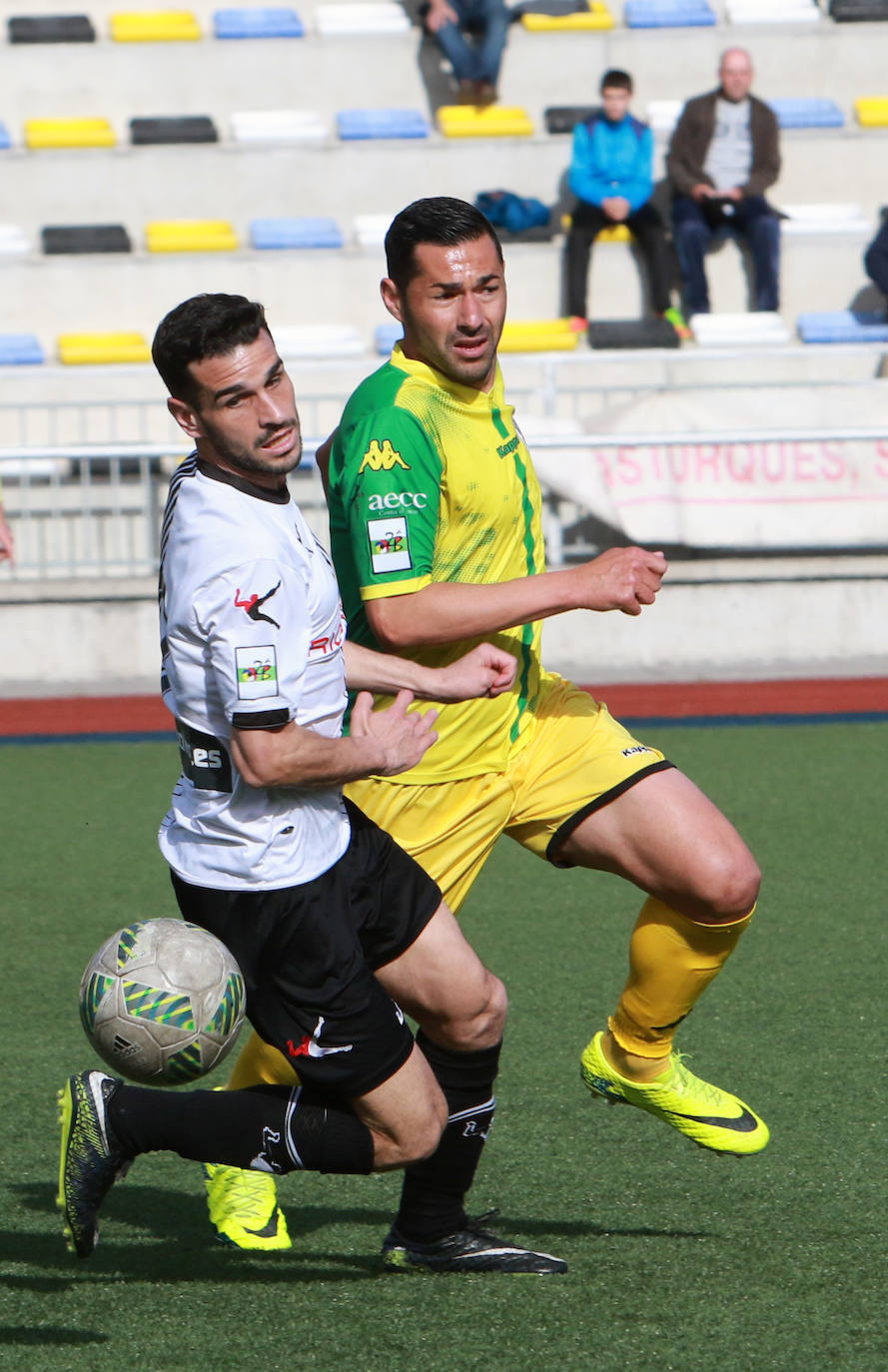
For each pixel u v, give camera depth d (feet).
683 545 133.49
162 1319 35.68
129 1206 43.65
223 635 32.68
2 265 160.25
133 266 162.20
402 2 192.75
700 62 185.37
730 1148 41.83
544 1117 48.67
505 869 80.43
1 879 77.61
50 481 138.00
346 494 40.73
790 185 178.70
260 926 34.47
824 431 126.41
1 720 115.75
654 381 154.61
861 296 170.71
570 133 178.60
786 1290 36.86
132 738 112.27
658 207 176.76
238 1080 42.37
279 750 32.94
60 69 180.14
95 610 125.59
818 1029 56.29
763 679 124.98
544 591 39.50
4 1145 46.80
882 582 129.59
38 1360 33.50
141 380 148.87
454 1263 38.17
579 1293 36.83
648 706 118.11
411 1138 35.37
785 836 83.92
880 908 71.51
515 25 185.88
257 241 165.99
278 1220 40.73
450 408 40.88
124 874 78.54
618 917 71.15
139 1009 32.99
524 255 166.71
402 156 174.60
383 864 36.45
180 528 33.55
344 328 158.81
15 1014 58.49
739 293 168.55
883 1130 47.21
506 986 61.41
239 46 182.19
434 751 41.22
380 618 40.06
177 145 174.29
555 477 126.82
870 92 187.11
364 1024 34.73
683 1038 55.52
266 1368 33.01
